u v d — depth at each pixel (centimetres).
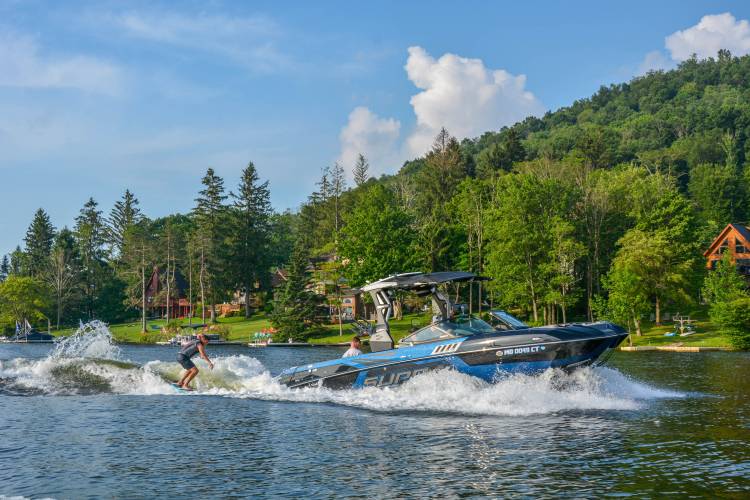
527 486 811
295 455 981
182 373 1780
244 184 10262
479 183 8100
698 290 6069
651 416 1273
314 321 6750
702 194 11981
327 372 1598
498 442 1052
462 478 849
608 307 5247
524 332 1416
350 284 6900
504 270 5850
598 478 841
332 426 1203
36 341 8306
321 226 10456
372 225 6731
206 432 1155
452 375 1451
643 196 6738
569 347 1378
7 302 9206
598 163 11600
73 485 831
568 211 6512
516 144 11225
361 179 11125
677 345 4500
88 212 13162
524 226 5850
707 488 796
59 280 10250
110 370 1786
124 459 960
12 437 1113
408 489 805
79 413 1350
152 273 11256
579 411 1334
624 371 2531
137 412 1363
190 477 865
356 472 884
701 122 19550
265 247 10656
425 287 1619
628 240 5844
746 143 16775
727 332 4291
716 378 2173
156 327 8925
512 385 1412
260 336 6725
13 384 1697
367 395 1531
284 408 1409
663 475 853
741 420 1227
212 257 9294
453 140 9950
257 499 771
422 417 1284
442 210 8225
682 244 5866
